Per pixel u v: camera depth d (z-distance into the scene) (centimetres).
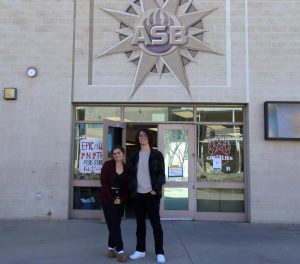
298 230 896
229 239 807
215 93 996
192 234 848
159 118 1022
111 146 991
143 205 659
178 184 1007
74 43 1014
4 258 660
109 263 635
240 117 1021
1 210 984
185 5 1012
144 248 666
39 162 988
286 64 1001
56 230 871
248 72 1000
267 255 690
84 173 1018
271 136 977
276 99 993
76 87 1004
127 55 1011
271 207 973
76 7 1023
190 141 1016
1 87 1004
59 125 995
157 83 1001
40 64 1008
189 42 1005
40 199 984
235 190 1010
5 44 1012
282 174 977
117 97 1001
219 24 1012
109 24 1017
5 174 988
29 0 1022
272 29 1009
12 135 995
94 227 904
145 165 652
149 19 1008
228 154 1016
